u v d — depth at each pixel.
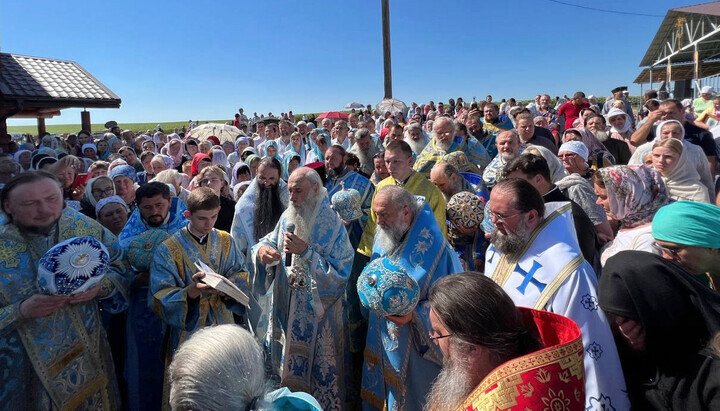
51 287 2.28
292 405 1.43
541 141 5.96
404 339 2.79
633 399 1.86
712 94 11.08
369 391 3.09
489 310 1.40
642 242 2.26
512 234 2.28
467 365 1.43
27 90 12.34
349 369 3.84
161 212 3.41
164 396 3.04
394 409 2.81
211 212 3.05
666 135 4.70
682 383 1.57
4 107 11.87
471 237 3.66
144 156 8.36
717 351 1.46
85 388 2.65
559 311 2.08
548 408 1.28
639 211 2.45
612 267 1.80
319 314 3.24
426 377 2.74
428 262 2.82
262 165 4.43
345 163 5.28
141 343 3.25
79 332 2.64
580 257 2.16
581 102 10.63
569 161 4.04
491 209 2.34
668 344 1.64
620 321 1.76
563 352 1.34
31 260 2.52
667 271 1.68
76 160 5.74
